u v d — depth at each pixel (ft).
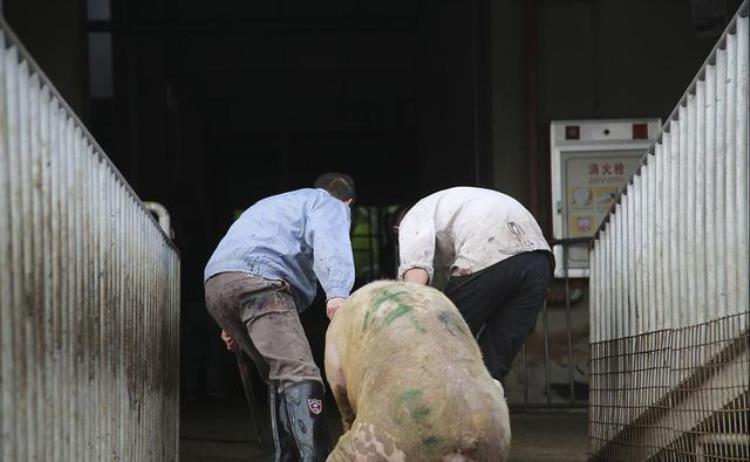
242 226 21.53
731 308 17.24
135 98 61.93
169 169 71.26
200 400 47.06
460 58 48.08
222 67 70.23
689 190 19.30
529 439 31.55
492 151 39.63
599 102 39.29
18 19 39.81
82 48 40.75
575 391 38.37
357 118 78.13
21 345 11.46
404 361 13.79
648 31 39.37
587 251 37.99
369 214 86.12
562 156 38.60
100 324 15.66
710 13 28.86
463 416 13.04
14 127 11.25
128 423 18.16
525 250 22.17
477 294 22.12
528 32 39.09
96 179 15.52
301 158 85.56
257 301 20.66
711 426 18.52
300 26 58.34
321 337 46.85
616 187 38.55
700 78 18.62
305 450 19.53
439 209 22.31
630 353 23.16
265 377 22.27
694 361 19.04
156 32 57.82
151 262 21.30
